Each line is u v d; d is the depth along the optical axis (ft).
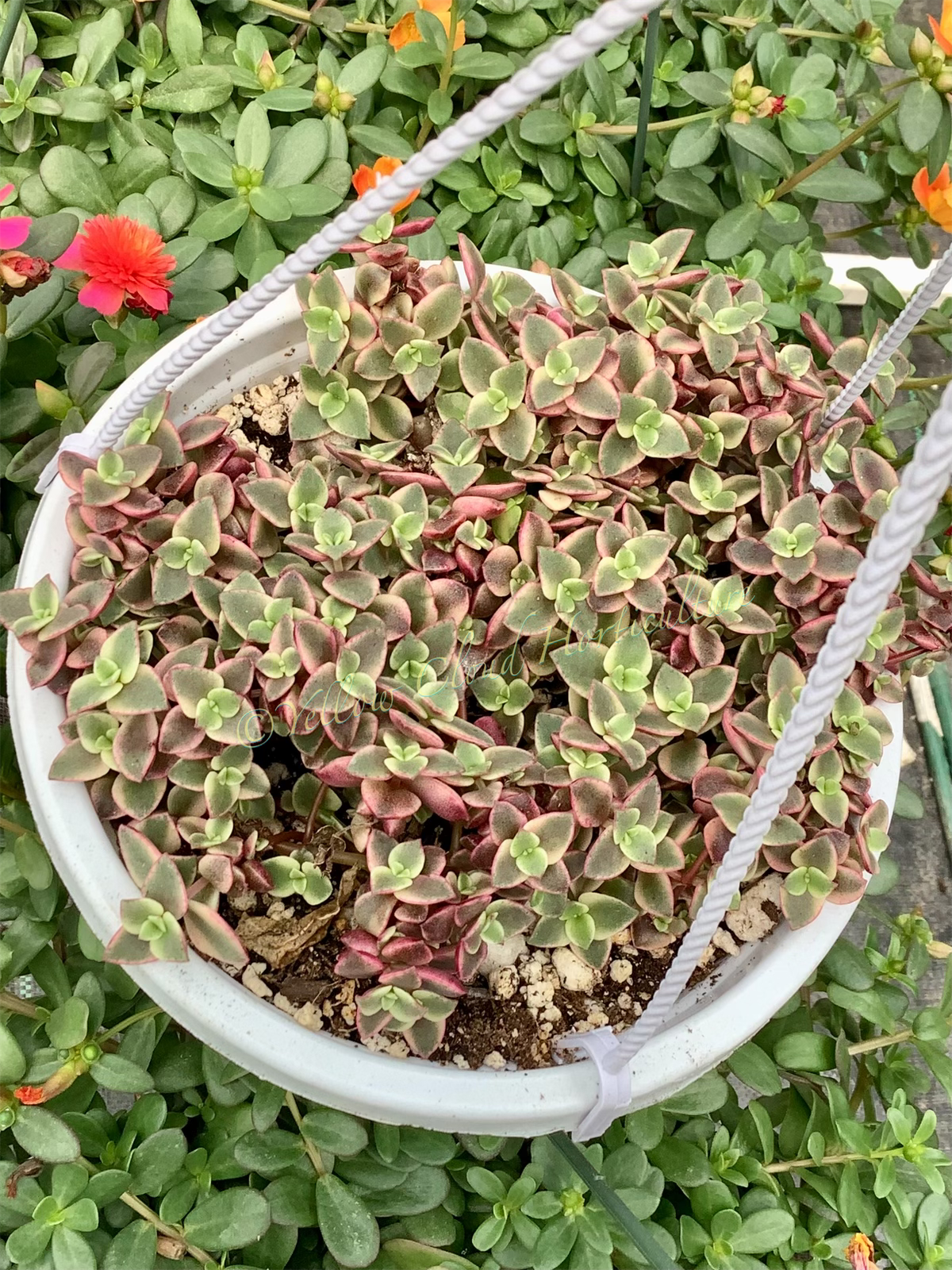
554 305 1.30
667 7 1.62
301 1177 1.15
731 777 1.11
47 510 1.14
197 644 1.10
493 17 1.59
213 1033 1.02
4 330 1.26
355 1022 1.10
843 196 1.47
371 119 1.58
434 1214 1.19
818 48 1.60
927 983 1.85
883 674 1.18
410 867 1.06
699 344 1.22
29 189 1.40
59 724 1.08
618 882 1.12
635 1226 1.10
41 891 1.21
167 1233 1.11
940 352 2.18
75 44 1.54
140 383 1.08
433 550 1.19
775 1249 1.23
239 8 1.56
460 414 1.22
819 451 1.23
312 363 1.20
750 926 1.16
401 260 1.21
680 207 1.59
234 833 1.13
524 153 1.54
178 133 1.42
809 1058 1.24
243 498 1.19
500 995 1.14
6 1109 1.09
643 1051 1.04
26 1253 1.06
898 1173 1.23
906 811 1.44
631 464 1.19
